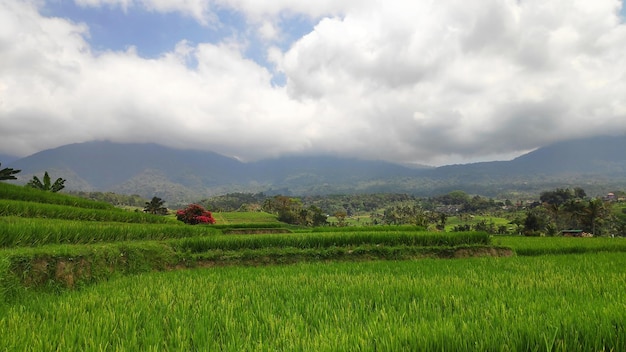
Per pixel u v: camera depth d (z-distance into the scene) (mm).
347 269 10758
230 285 7918
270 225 35469
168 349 3895
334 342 3547
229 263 13586
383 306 5465
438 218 117812
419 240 16875
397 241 16688
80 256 9047
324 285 7473
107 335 4352
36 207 16031
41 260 8266
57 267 8445
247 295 6660
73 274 8656
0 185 19234
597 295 6137
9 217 12844
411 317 4750
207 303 5879
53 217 16672
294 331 4145
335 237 16078
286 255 14398
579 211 78125
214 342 3998
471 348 3285
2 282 7012
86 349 3812
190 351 3949
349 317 4863
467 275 9023
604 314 3938
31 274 7910
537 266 10914
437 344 3357
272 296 6660
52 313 5418
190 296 6523
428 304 5594
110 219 19797
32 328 4629
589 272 9242
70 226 11945
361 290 6898
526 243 18859
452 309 5410
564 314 4188
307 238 15773
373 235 16578
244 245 14930
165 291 7004
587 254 14617
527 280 7961
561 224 88438
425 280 7941
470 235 17375
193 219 34812
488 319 4285
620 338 3350
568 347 3293
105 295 6758
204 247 14383
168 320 5035
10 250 8281
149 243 12555
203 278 9000
